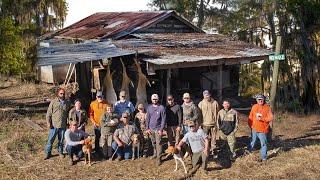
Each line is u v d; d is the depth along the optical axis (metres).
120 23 21.83
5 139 13.95
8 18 23.94
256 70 30.17
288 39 23.69
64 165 11.68
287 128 17.73
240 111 19.62
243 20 29.22
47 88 26.58
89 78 19.78
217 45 19.34
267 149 12.99
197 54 16.86
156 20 20.81
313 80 22.97
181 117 11.91
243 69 29.91
